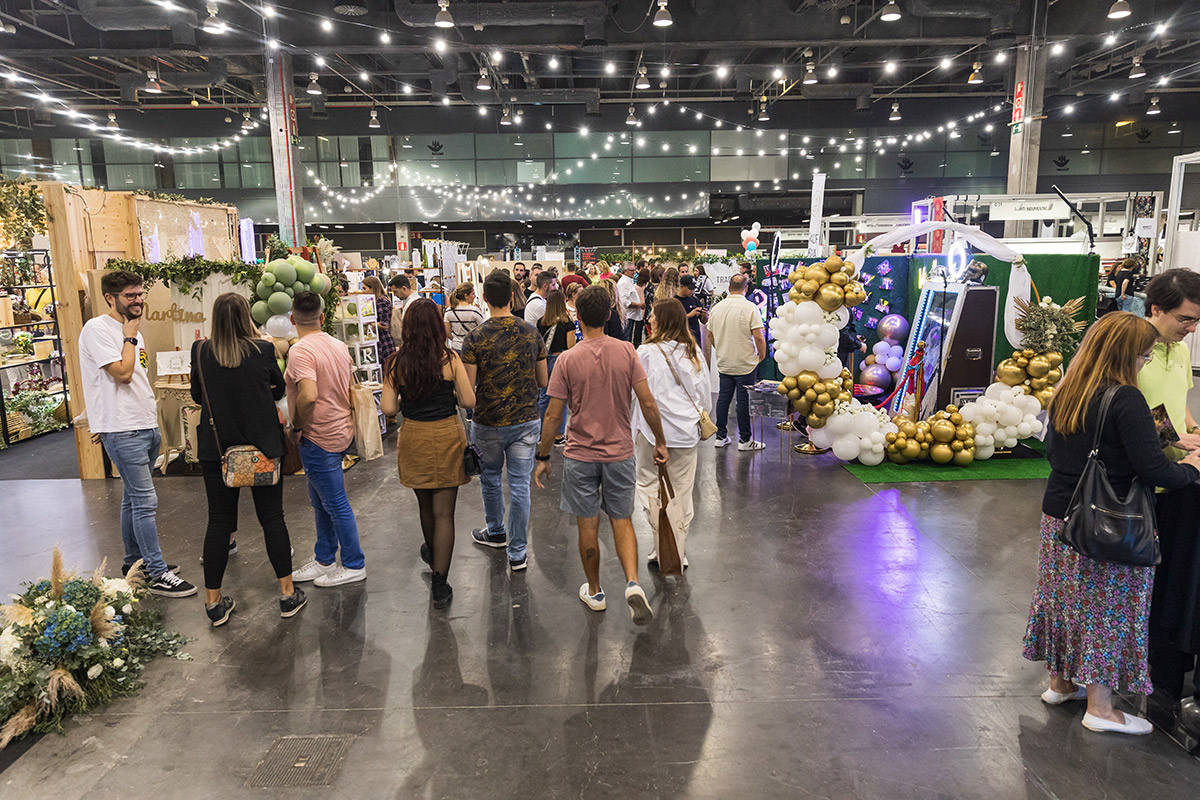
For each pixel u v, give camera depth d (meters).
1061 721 2.61
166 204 6.96
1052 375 6.18
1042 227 14.45
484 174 24.52
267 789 2.31
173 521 4.88
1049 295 6.97
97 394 3.56
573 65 19.69
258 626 3.41
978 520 4.73
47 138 23.47
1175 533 2.52
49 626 2.80
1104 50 16.84
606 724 2.62
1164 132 23.41
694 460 3.88
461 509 5.09
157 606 3.63
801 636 3.25
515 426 3.88
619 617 3.46
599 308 3.27
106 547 4.48
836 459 6.30
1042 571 2.63
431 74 18.89
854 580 3.83
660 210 24.81
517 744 2.51
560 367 3.30
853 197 24.34
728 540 4.43
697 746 2.49
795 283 6.20
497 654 3.12
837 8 14.17
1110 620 2.43
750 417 6.61
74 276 5.77
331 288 6.40
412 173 24.41
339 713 2.71
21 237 6.10
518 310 6.76
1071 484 2.46
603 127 24.27
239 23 13.94
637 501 5.21
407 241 25.50
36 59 17.48
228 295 3.29
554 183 24.59
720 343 6.46
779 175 24.52
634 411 3.81
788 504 5.09
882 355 7.54
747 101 23.78
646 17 14.47
